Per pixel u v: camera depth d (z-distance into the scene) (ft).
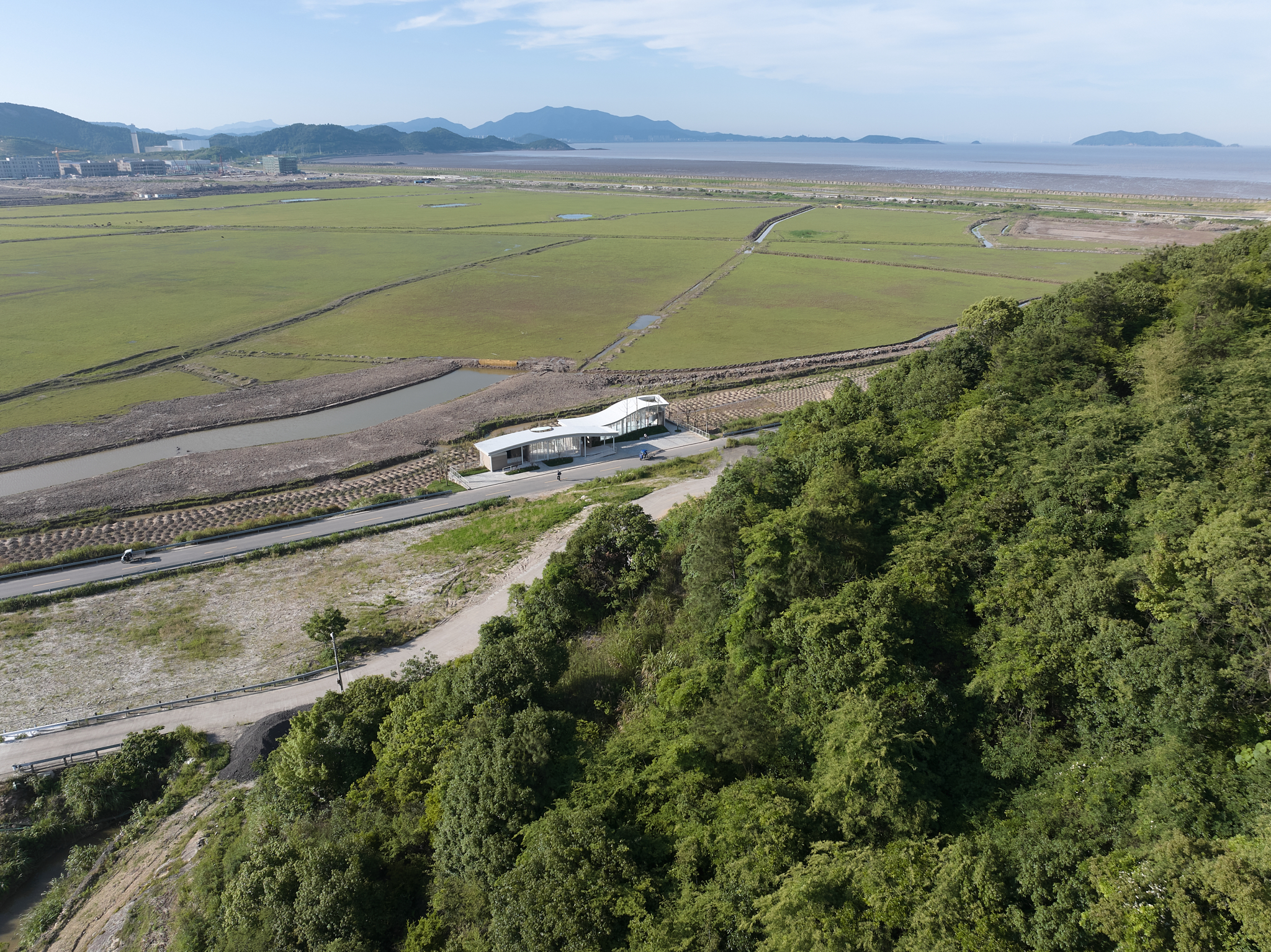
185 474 355.15
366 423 432.66
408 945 123.03
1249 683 109.81
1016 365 233.35
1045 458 172.14
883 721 123.65
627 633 196.34
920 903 100.07
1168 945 86.12
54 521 310.45
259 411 437.58
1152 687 115.55
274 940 127.95
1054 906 96.17
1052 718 127.13
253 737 188.75
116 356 524.93
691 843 119.65
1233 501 138.41
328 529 304.50
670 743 140.15
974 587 152.46
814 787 123.54
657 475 347.36
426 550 287.89
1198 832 98.73
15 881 164.35
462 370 525.34
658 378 497.05
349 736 172.04
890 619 141.18
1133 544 144.77
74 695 210.59
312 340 577.43
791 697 143.33
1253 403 174.60
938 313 650.84
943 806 119.34
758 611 161.48
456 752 147.74
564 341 583.17
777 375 498.69
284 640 233.76
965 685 137.90
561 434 371.15
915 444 218.79
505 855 126.62
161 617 248.32
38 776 182.39
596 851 117.91
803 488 202.49
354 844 136.87
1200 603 116.57
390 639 231.91
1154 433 170.30
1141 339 240.94
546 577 222.28
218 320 620.49
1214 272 258.98
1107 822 106.93
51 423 415.85
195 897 145.07
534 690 164.35
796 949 94.73
